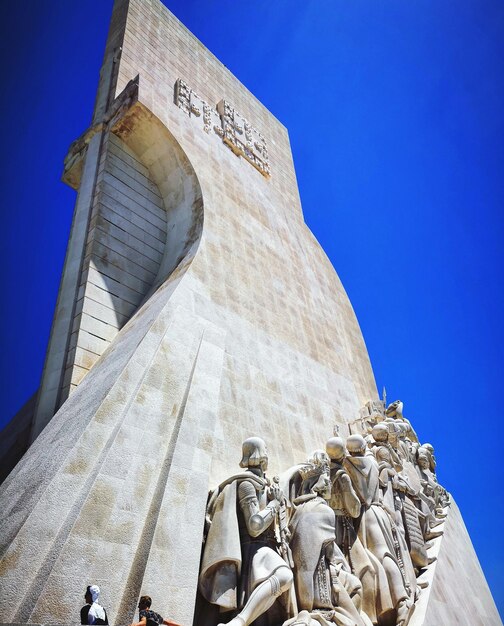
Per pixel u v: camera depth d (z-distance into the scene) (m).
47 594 6.74
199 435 9.55
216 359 11.23
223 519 8.57
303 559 9.06
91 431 8.57
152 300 12.68
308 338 16.36
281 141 24.03
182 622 7.45
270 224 18.28
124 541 7.80
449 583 13.36
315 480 10.43
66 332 12.44
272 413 12.62
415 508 13.85
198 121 18.09
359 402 17.17
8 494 8.62
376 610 10.54
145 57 18.16
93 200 14.47
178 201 15.77
